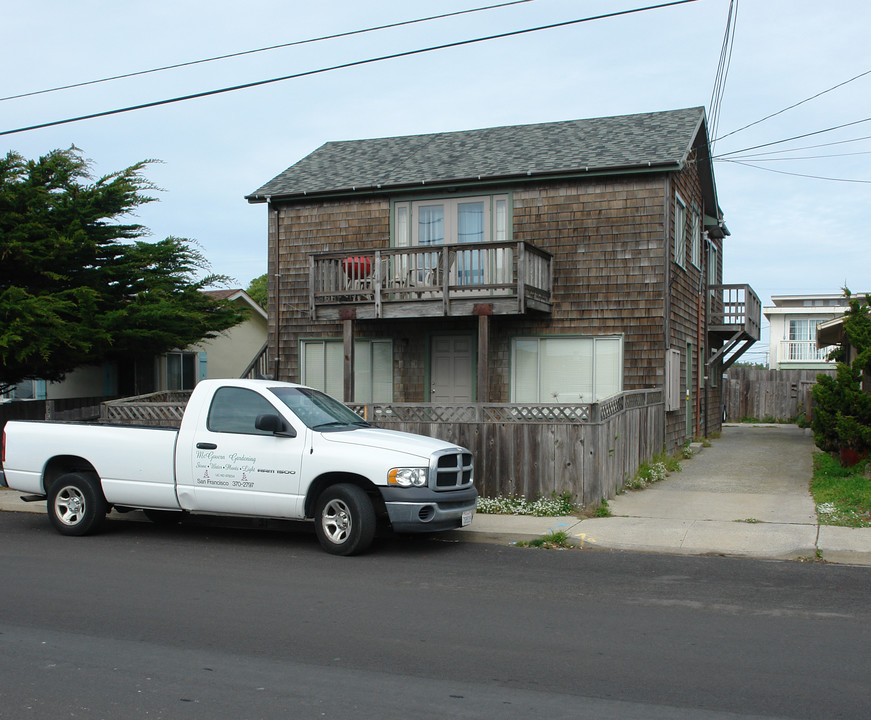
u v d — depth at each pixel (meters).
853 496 11.08
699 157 19.98
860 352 14.02
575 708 4.48
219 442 9.09
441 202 17.42
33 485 9.98
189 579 7.53
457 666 5.17
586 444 10.94
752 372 29.77
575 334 16.44
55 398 19.70
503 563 8.33
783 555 8.61
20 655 5.37
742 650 5.50
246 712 4.42
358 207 18.09
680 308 17.50
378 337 18.08
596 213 16.31
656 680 4.92
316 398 9.78
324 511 8.72
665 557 8.66
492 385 17.03
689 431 19.17
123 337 14.65
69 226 14.11
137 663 5.21
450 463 8.88
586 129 18.73
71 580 7.47
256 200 18.67
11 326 12.39
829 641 5.70
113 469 9.55
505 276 15.84
